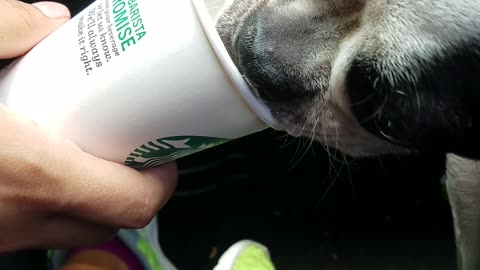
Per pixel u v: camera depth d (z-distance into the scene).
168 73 0.19
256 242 0.38
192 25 0.18
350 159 0.39
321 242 0.40
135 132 0.20
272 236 0.40
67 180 0.20
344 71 0.22
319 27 0.24
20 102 0.21
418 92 0.21
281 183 0.41
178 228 0.40
